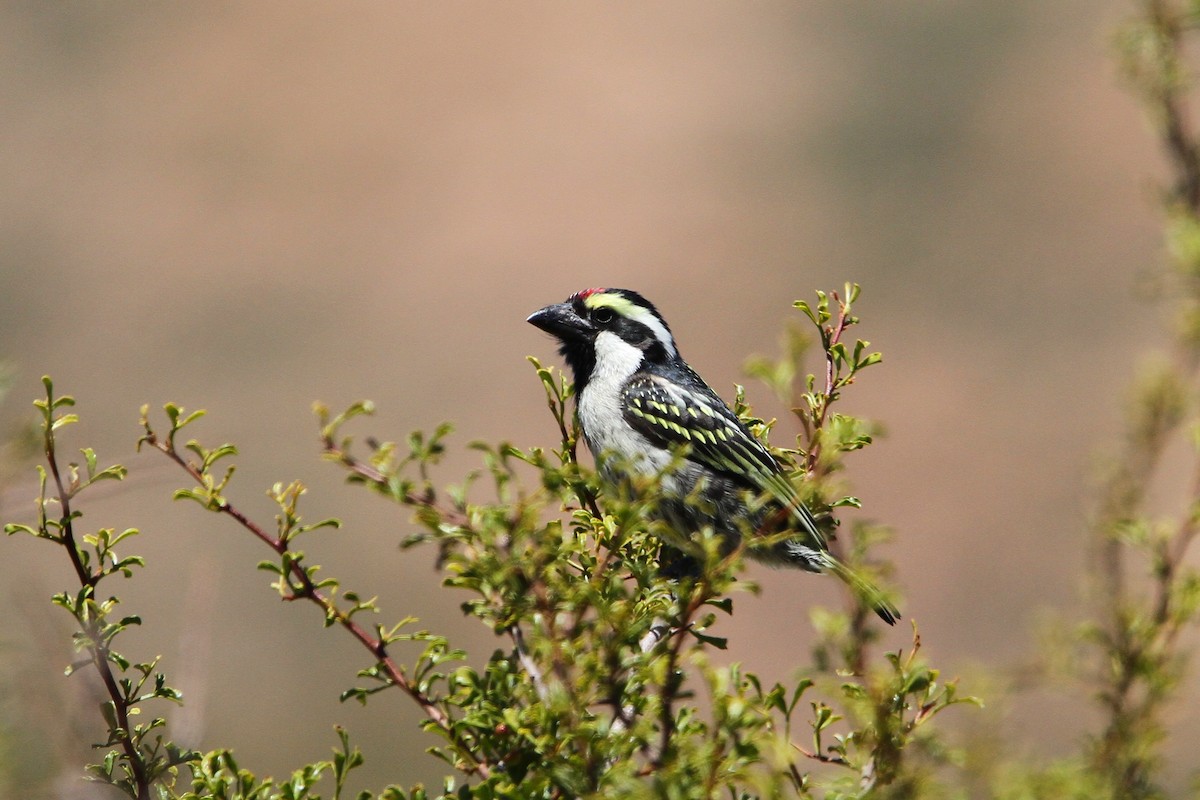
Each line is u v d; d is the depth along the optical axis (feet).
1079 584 19.21
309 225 97.66
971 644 68.39
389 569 62.18
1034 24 118.21
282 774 47.52
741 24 120.57
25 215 94.17
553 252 99.14
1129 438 22.33
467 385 84.94
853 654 15.30
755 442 23.27
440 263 95.66
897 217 103.40
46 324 86.69
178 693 14.83
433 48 113.09
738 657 60.29
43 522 14.38
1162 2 26.58
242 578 56.95
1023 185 104.01
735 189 105.29
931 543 74.18
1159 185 26.37
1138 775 15.60
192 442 14.16
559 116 109.91
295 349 86.74
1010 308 93.76
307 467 68.03
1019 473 78.18
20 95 103.50
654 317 25.63
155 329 87.04
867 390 85.61
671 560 21.09
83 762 15.24
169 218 96.07
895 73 115.96
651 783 13.25
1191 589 17.28
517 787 13.73
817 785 13.78
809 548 23.08
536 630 13.38
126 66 106.83
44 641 15.74
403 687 14.26
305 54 111.65
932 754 13.84
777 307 95.81
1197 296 24.03
